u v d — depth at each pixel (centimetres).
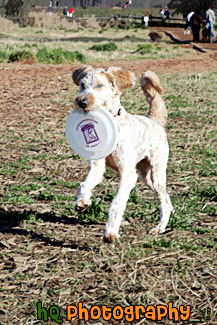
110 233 500
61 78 1878
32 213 641
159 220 635
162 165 606
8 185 749
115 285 463
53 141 1020
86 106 507
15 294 442
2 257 512
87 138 524
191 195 745
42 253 525
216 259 521
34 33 4441
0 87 1639
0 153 920
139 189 760
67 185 766
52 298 437
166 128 1176
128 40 3888
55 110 1325
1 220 612
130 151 532
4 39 3500
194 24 3622
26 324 396
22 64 2269
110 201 705
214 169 879
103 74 525
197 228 614
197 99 1554
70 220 628
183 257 526
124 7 9525
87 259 515
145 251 539
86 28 5203
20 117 1227
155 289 457
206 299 439
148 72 632
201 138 1090
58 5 8769
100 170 545
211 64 2483
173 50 3136
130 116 563
